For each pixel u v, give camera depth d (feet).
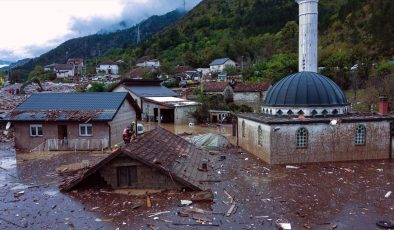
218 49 432.25
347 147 78.13
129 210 49.62
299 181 62.90
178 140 86.38
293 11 474.90
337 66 242.37
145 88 197.67
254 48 420.36
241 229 42.73
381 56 261.65
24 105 107.24
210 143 97.60
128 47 616.80
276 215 47.06
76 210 50.29
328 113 82.69
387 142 79.97
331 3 453.99
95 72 465.06
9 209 51.19
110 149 98.43
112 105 105.09
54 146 99.45
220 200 53.06
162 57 481.05
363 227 43.06
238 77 304.30
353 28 327.47
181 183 57.88
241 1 596.70
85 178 59.26
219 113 168.35
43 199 55.42
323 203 51.52
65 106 105.91
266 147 77.77
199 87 234.38
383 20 293.43
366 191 56.80
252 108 189.47
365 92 171.53
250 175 67.41
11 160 86.99
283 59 289.12
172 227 43.60
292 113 83.82
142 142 66.39
